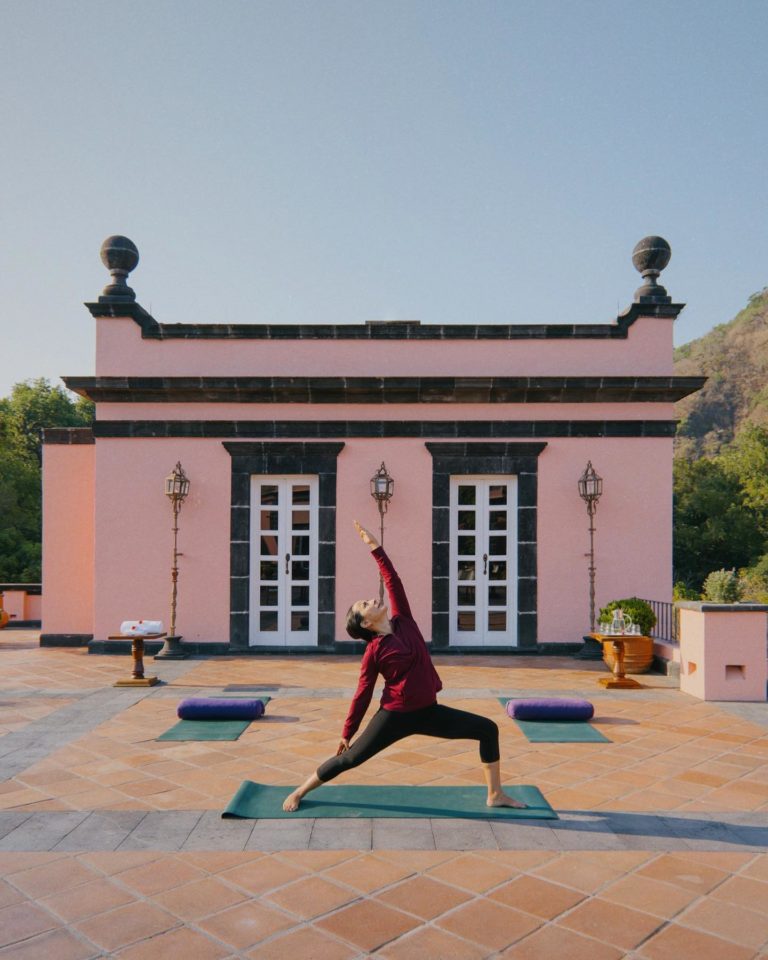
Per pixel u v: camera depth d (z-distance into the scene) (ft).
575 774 20.07
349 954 11.25
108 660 39.14
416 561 41.45
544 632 41.11
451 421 41.63
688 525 163.32
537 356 42.45
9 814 17.07
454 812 16.96
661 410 41.93
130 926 12.08
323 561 41.42
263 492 42.39
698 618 30.17
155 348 42.52
